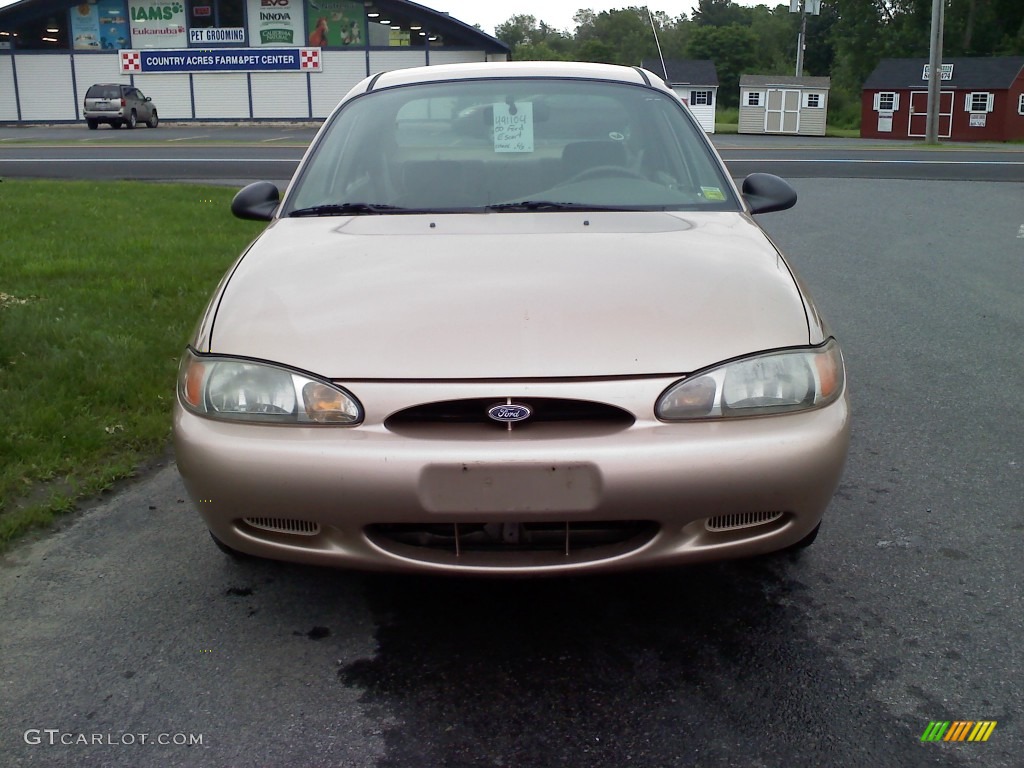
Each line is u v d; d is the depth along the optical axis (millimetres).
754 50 79000
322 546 2381
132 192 12250
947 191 13305
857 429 4270
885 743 2182
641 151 3439
